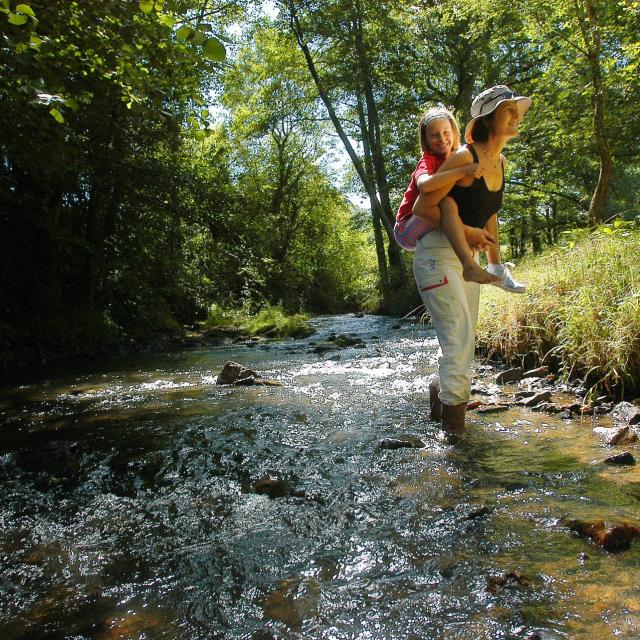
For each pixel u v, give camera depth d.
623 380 4.07
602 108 11.09
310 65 20.39
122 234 15.48
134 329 14.58
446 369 3.40
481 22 14.55
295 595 1.75
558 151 16.77
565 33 11.87
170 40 5.24
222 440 3.73
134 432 4.11
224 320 18.89
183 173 14.14
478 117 3.18
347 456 3.21
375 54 19.48
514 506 2.31
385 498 2.53
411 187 3.50
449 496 2.49
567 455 2.94
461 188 3.23
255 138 30.56
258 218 17.31
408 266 21.17
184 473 3.11
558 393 4.51
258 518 2.41
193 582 1.88
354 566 1.92
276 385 5.94
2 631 1.64
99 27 4.94
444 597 1.67
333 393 5.22
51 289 12.47
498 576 1.73
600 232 7.04
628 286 4.79
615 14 11.36
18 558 2.14
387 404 4.57
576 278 5.71
